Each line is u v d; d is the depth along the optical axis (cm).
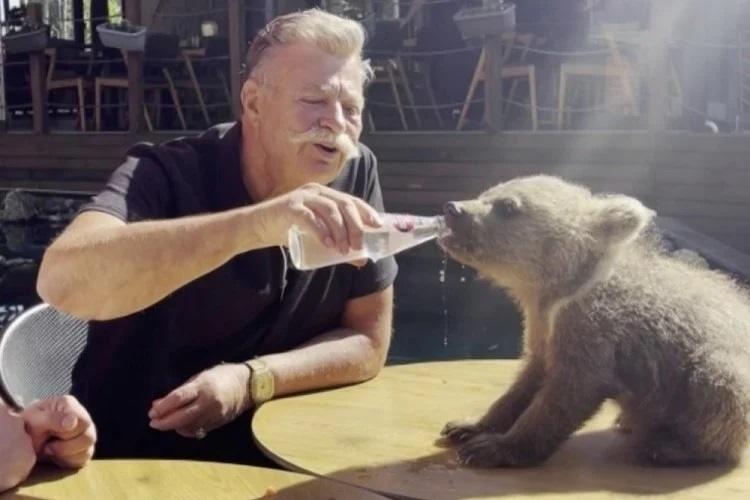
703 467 246
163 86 1248
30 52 1246
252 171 316
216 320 319
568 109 1028
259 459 323
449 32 1138
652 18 933
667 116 980
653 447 247
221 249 245
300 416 284
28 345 309
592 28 1109
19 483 215
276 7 1223
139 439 328
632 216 266
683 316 256
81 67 1379
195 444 325
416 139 1016
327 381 313
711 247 746
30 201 1166
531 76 1011
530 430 246
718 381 245
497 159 986
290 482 215
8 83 1416
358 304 335
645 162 924
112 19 1420
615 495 223
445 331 697
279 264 317
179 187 312
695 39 1109
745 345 257
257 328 327
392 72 1106
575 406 250
